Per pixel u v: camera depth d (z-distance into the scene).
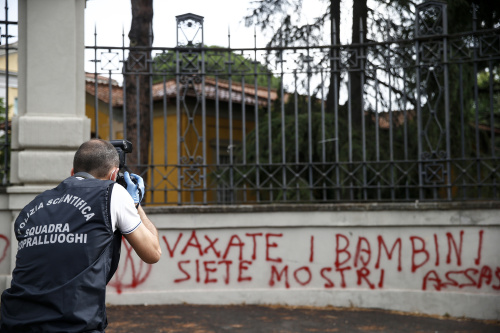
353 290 6.55
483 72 12.03
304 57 6.96
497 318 5.98
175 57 6.82
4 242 6.15
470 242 6.20
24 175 6.11
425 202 6.48
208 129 13.62
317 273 6.64
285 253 6.68
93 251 2.45
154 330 5.53
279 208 6.66
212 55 6.79
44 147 6.17
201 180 6.82
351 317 6.13
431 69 6.70
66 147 6.19
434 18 6.78
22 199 6.09
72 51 6.30
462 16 10.72
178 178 6.75
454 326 5.79
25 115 6.18
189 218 6.63
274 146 10.71
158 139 14.47
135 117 10.05
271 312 6.32
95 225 2.50
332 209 6.61
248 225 6.66
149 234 2.68
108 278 2.59
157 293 6.59
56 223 2.49
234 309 6.44
